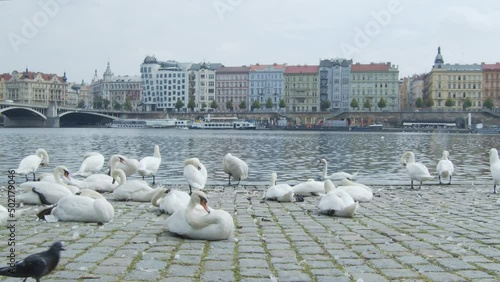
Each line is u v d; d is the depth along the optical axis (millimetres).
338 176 24781
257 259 8422
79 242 9609
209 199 16547
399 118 147875
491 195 18109
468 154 47750
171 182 23250
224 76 199625
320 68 183750
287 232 10828
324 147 58562
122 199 15750
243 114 165000
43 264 6391
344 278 7363
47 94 190125
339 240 9961
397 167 33906
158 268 7824
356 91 181000
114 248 9125
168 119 158750
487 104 156625
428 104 165375
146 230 10883
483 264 8109
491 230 11039
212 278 7340
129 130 132750
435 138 91062
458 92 173125
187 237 10062
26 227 11094
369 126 140250
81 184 17141
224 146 59469
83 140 72438
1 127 138875
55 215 11938
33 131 110438
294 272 7652
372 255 8688
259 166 34219
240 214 13414
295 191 17172
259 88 193875
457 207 14891
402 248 9242
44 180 16859
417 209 14461
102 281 7152
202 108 191250
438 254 8758
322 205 13281
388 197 17406
